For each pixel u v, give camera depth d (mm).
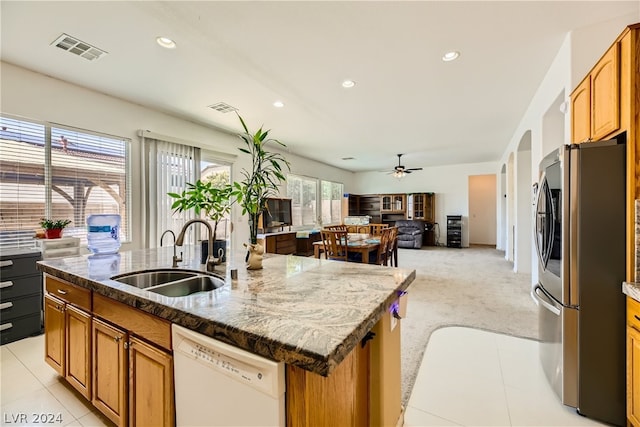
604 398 1598
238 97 3615
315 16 2117
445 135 5508
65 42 2441
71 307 1738
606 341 1583
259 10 2053
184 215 4254
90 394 1602
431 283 4465
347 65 2838
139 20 2162
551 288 1854
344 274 1658
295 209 7527
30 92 2912
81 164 3338
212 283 1708
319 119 4500
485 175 9375
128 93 3463
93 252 2939
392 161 8438
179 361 1116
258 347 883
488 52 2621
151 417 1245
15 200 2881
